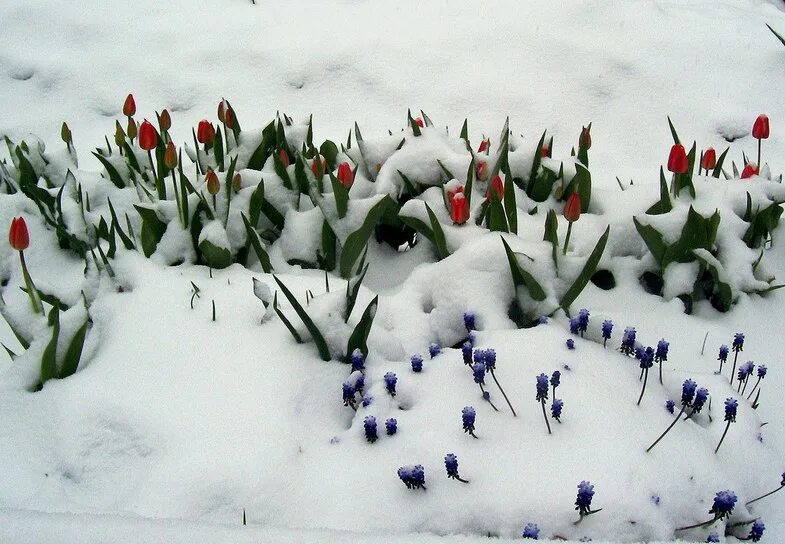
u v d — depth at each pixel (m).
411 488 1.87
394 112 3.20
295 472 1.92
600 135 3.08
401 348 2.19
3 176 2.66
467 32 3.38
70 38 3.53
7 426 2.02
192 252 2.38
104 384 2.06
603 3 3.41
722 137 3.02
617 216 2.46
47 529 1.69
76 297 2.23
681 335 2.26
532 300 2.21
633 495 1.82
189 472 1.90
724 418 1.93
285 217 2.47
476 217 2.39
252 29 3.48
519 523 1.81
